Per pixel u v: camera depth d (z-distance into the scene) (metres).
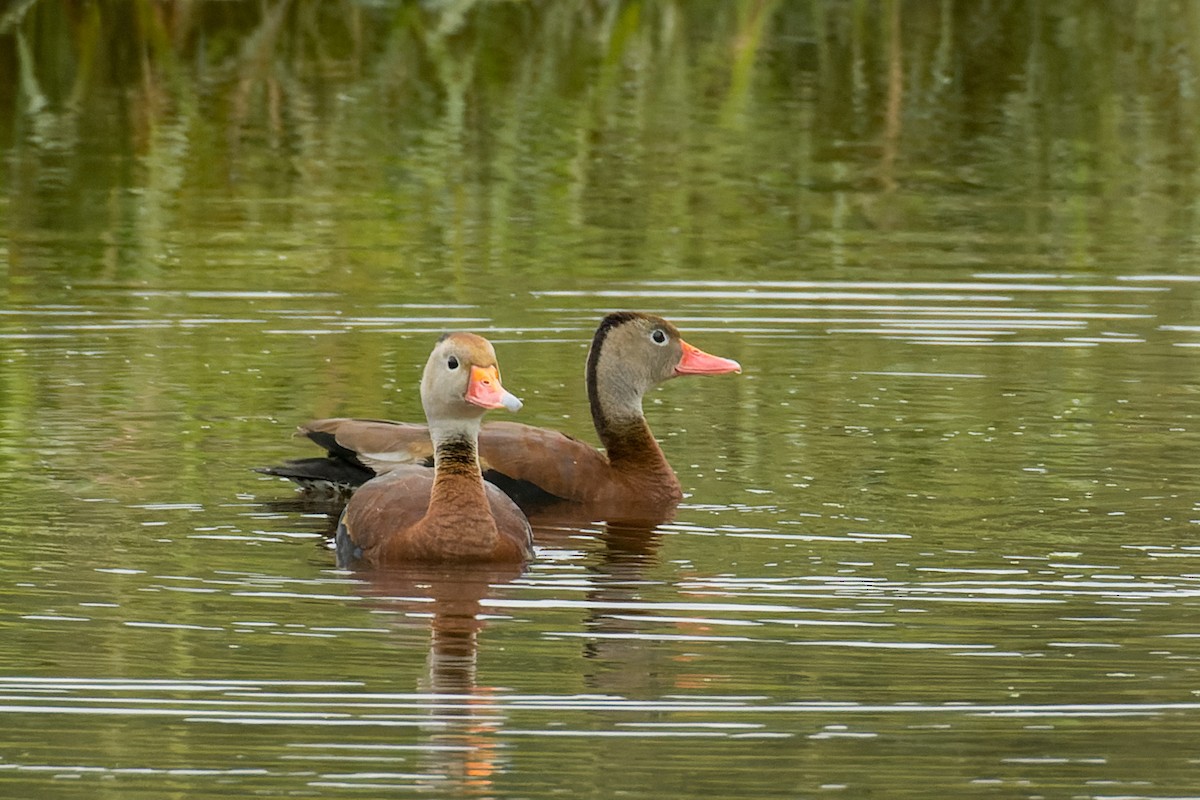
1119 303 18.72
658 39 28.81
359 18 28.58
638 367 14.02
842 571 11.48
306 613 10.77
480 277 19.61
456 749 8.89
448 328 17.75
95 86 27.53
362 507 12.25
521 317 18.17
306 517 12.83
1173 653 10.06
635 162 24.67
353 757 8.80
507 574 11.62
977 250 20.78
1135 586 11.14
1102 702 9.41
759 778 8.60
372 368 16.44
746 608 10.83
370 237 21.22
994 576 11.35
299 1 28.61
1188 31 30.83
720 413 15.35
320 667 9.88
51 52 27.83
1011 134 26.33
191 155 24.66
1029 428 14.75
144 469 13.64
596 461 13.64
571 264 20.16
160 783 8.55
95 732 9.05
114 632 10.34
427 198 22.91
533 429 13.91
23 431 14.45
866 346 17.31
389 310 18.33
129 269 19.80
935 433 14.66
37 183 23.30
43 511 12.59
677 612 10.80
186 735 9.05
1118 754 8.80
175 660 9.95
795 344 17.39
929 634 10.38
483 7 28.34
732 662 9.97
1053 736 8.99
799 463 13.94
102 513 12.59
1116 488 13.19
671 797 8.41
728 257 20.44
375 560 11.89
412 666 9.91
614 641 10.30
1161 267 20.09
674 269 19.97
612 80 28.33
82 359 16.56
